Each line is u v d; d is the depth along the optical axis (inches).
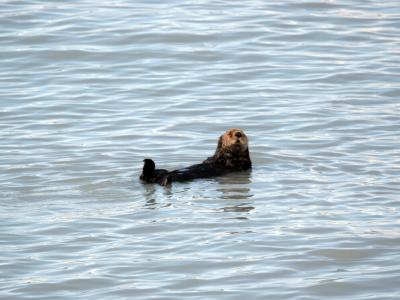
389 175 1587.1
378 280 1144.8
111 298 1103.0
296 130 1891.0
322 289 1122.7
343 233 1306.6
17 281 1154.7
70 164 1663.4
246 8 2785.4
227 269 1186.6
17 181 1556.3
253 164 1690.5
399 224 1338.6
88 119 1972.2
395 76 2239.2
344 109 2022.6
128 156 1723.7
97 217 1379.2
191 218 1374.3
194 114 2003.0
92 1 2859.3
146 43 2485.2
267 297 1102.4
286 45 2481.5
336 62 2349.9
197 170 1596.9
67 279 1159.0
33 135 1860.2
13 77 2262.6
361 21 2659.9
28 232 1318.9
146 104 2073.1
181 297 1103.6
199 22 2637.8
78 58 2391.7
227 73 2283.5
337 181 1562.5
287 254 1232.2
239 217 1378.0
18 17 2662.4
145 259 1220.5
